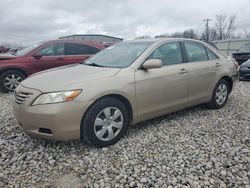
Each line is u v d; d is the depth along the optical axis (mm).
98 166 2920
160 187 2543
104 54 4352
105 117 3301
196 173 2768
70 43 7621
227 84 5234
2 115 4758
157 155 3158
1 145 3443
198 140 3592
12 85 7074
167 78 3910
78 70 3656
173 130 3961
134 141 3553
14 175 2770
